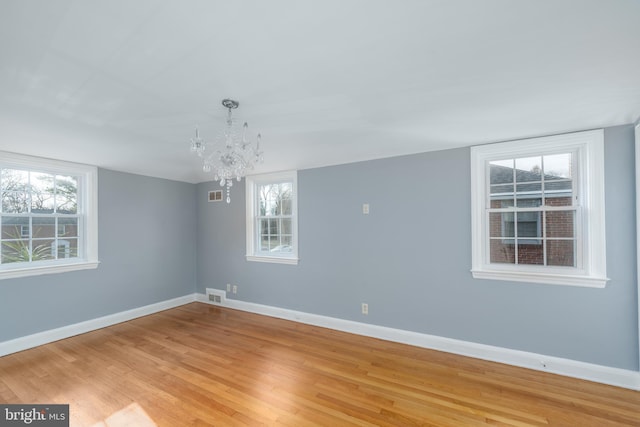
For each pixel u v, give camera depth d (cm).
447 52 138
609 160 236
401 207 323
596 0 104
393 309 325
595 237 239
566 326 249
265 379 243
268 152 315
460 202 294
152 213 431
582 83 167
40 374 251
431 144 287
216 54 138
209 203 479
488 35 125
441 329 300
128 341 323
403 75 159
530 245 270
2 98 179
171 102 190
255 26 118
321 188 373
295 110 206
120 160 341
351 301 351
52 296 325
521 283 266
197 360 278
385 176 333
